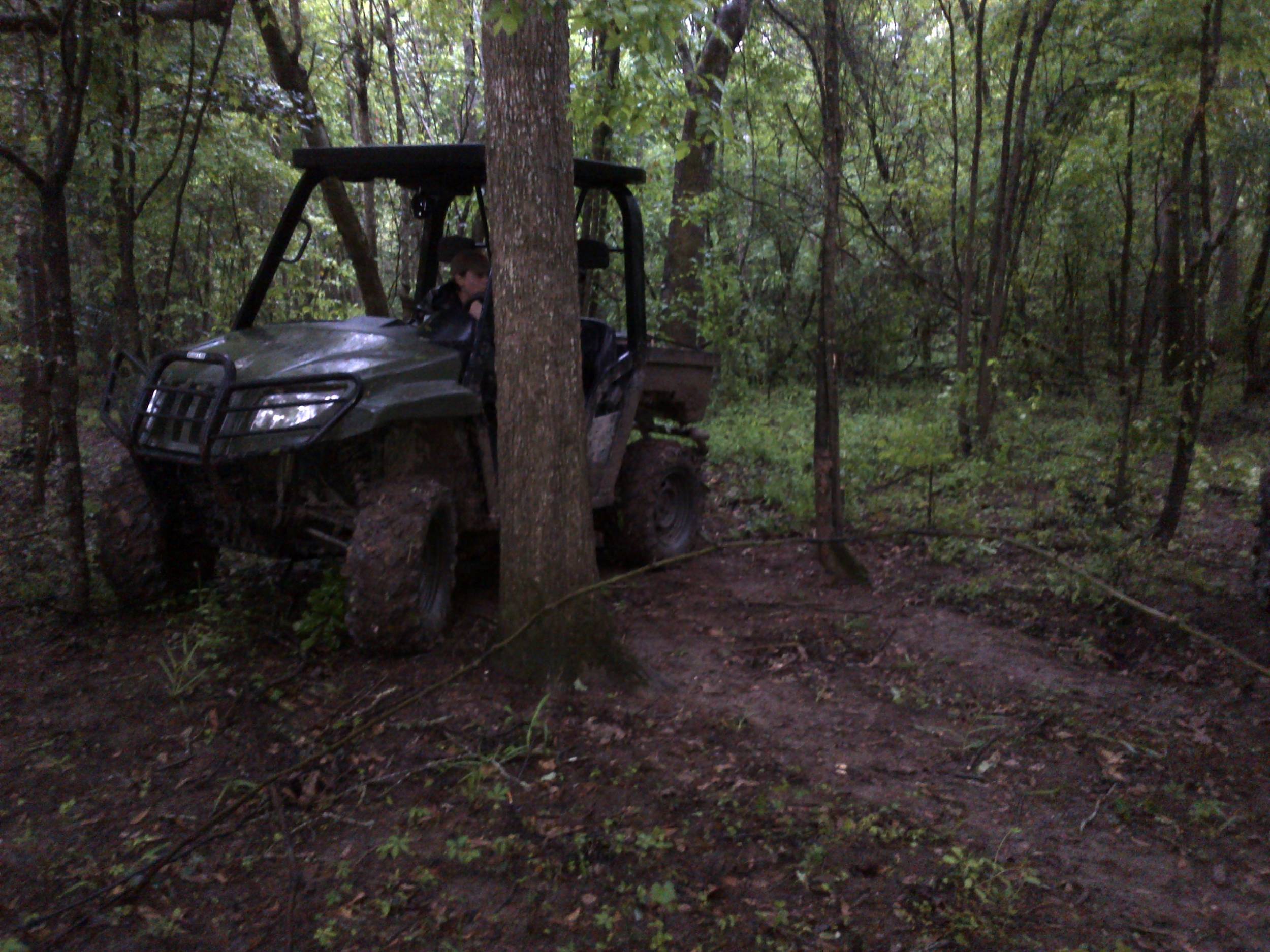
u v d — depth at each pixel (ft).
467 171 20.63
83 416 46.75
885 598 21.29
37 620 18.94
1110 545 22.49
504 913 10.78
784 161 58.03
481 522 19.10
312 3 44.88
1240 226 48.34
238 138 36.47
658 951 10.25
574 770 13.51
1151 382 31.86
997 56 40.09
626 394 22.41
